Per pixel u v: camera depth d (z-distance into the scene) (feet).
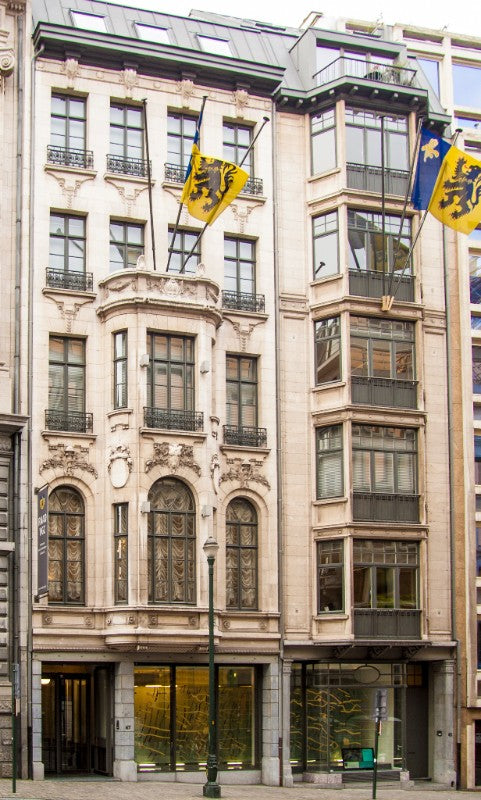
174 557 118.01
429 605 131.03
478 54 149.89
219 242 129.08
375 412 129.80
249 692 124.36
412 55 145.79
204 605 117.70
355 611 125.39
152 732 118.21
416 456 132.67
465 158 124.36
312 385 130.82
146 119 122.83
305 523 128.47
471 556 134.10
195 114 130.82
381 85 134.82
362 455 129.29
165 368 120.26
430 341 136.36
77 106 125.49
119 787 107.04
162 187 127.03
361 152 134.62
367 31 156.15
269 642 123.95
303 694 127.75
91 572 117.50
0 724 110.93
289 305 131.64
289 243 132.98
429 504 132.87
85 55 125.08
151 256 125.18
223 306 128.47
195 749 120.37
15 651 112.57
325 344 131.44
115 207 124.47
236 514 126.21
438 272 138.21
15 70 121.70
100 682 121.19
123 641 114.21
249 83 132.98
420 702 134.21
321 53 139.44
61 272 120.98
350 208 132.57
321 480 129.49
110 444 118.62
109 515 117.60
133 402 117.70
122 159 126.00
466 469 135.44
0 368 116.06
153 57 127.34
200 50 130.11
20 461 115.55
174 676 120.26
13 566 113.91
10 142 120.37
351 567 125.80
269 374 128.77
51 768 118.73
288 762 123.03
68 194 122.42
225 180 117.50
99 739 119.85
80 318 120.78
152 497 117.70
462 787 130.11
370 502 128.36
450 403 136.26
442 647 131.54
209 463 120.06
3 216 118.52
